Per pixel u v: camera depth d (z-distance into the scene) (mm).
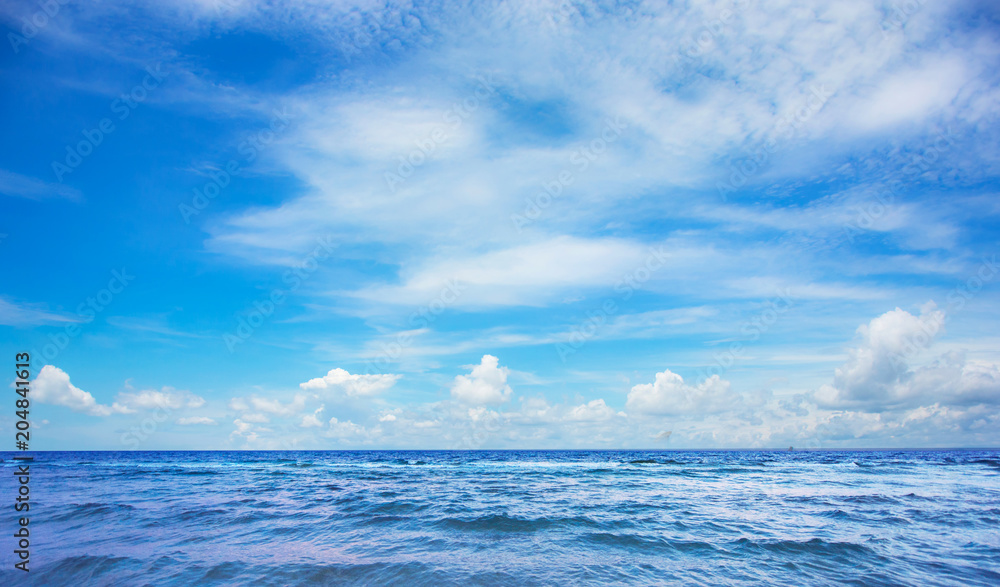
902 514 17281
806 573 10164
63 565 10680
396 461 74312
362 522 15836
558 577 9922
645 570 10422
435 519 16297
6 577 9906
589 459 82500
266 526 15234
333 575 10023
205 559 11195
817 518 16562
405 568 10500
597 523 15609
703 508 19031
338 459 86562
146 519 16438
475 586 9344
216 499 21891
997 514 17188
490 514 17062
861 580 9680
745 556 11492
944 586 9320
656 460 73750
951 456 93938
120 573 10133
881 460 70812
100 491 25469
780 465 55375
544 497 23047
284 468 51062
